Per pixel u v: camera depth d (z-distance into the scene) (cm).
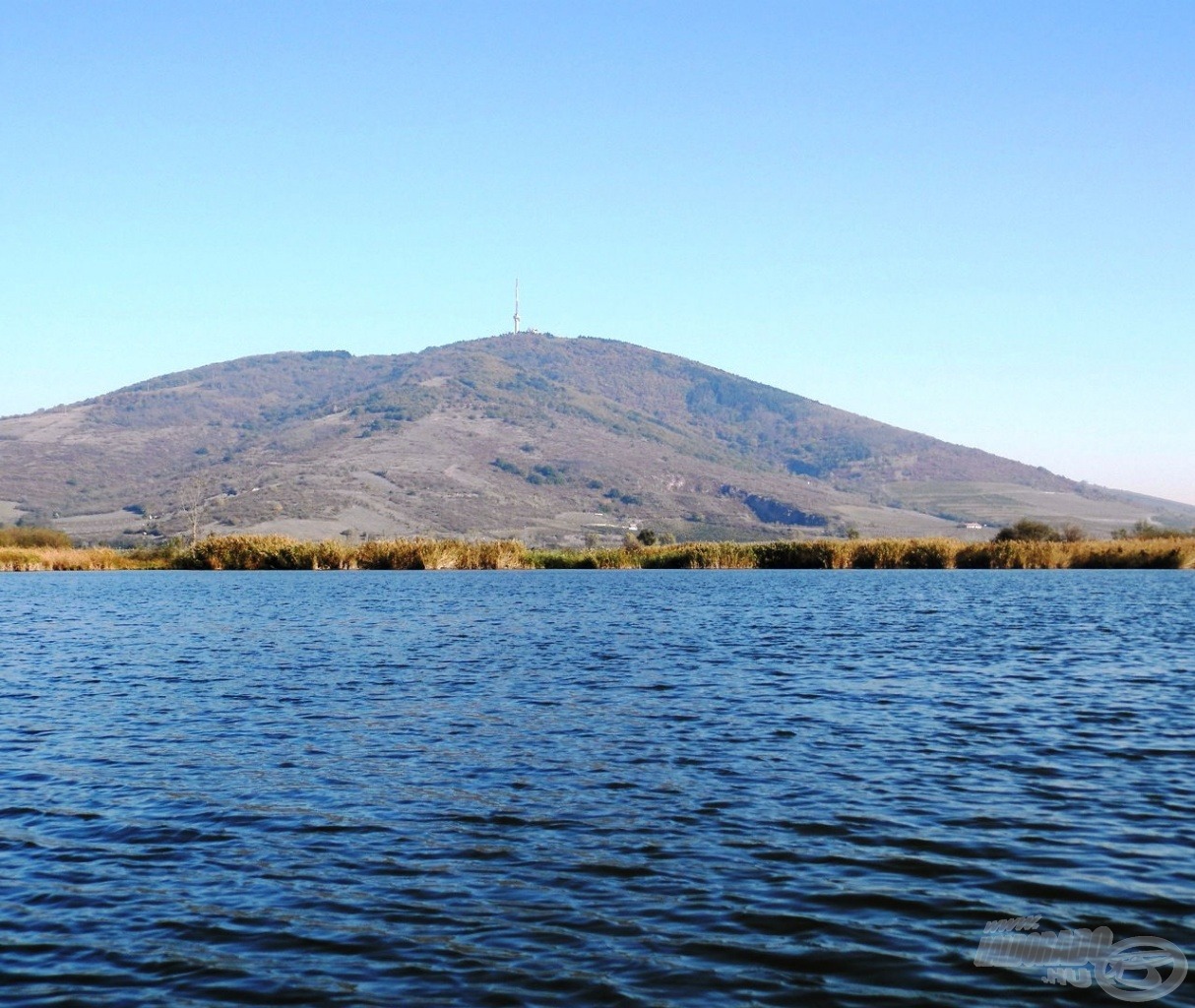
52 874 1120
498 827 1270
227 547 9138
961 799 1384
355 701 2159
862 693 2242
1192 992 849
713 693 2245
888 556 8819
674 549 9350
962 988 856
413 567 8938
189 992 856
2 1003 839
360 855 1171
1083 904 1024
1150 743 1727
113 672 2608
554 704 2111
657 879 1091
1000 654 2931
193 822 1299
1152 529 10650
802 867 1124
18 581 7519
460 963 902
